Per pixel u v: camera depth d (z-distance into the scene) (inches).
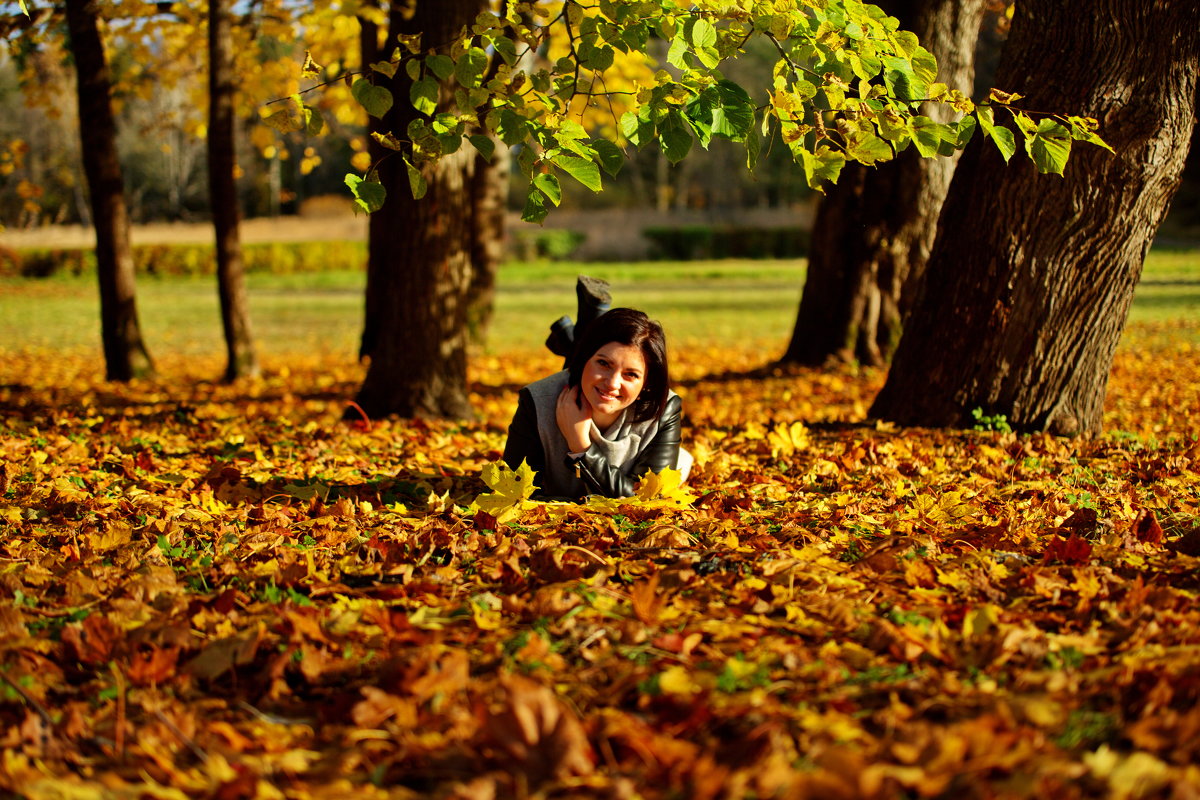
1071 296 224.2
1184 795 65.0
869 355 431.8
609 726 77.5
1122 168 212.2
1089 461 201.9
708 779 67.7
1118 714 79.0
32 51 452.8
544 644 92.8
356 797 71.8
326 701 89.5
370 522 155.6
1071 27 207.0
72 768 78.4
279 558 131.2
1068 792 65.4
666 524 140.3
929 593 110.0
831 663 90.5
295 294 1229.7
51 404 370.9
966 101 143.5
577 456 156.9
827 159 144.7
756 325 839.7
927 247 420.5
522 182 2213.3
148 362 501.7
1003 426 227.0
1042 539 136.9
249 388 454.3
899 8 361.1
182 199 2257.6
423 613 105.2
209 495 168.4
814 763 72.7
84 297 1198.9
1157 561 123.3
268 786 71.9
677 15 137.8
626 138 140.9
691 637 94.3
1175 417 284.0
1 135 1455.5
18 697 88.5
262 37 514.9
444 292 300.7
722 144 2162.9
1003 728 75.2
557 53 414.9
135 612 108.7
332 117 506.9
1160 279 908.6
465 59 140.9
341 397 405.1
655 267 1550.2
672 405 165.0
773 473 193.8
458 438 255.8
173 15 458.9
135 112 1428.4
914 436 225.3
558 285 1294.3
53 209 1686.8
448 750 76.7
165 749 80.2
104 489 181.3
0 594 115.9
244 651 95.3
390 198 296.8
